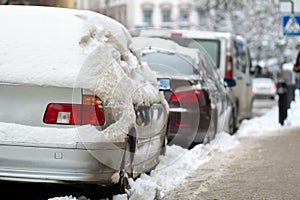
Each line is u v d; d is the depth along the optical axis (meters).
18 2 26.64
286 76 24.81
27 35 7.80
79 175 7.29
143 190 8.18
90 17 8.11
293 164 10.87
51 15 8.05
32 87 7.41
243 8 48.12
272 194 8.52
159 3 83.81
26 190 8.70
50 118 7.35
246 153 12.33
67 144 7.24
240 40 19.23
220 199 8.27
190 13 73.56
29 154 7.30
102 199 8.14
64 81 7.39
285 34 21.20
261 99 39.28
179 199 8.29
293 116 18.78
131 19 83.12
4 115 7.41
